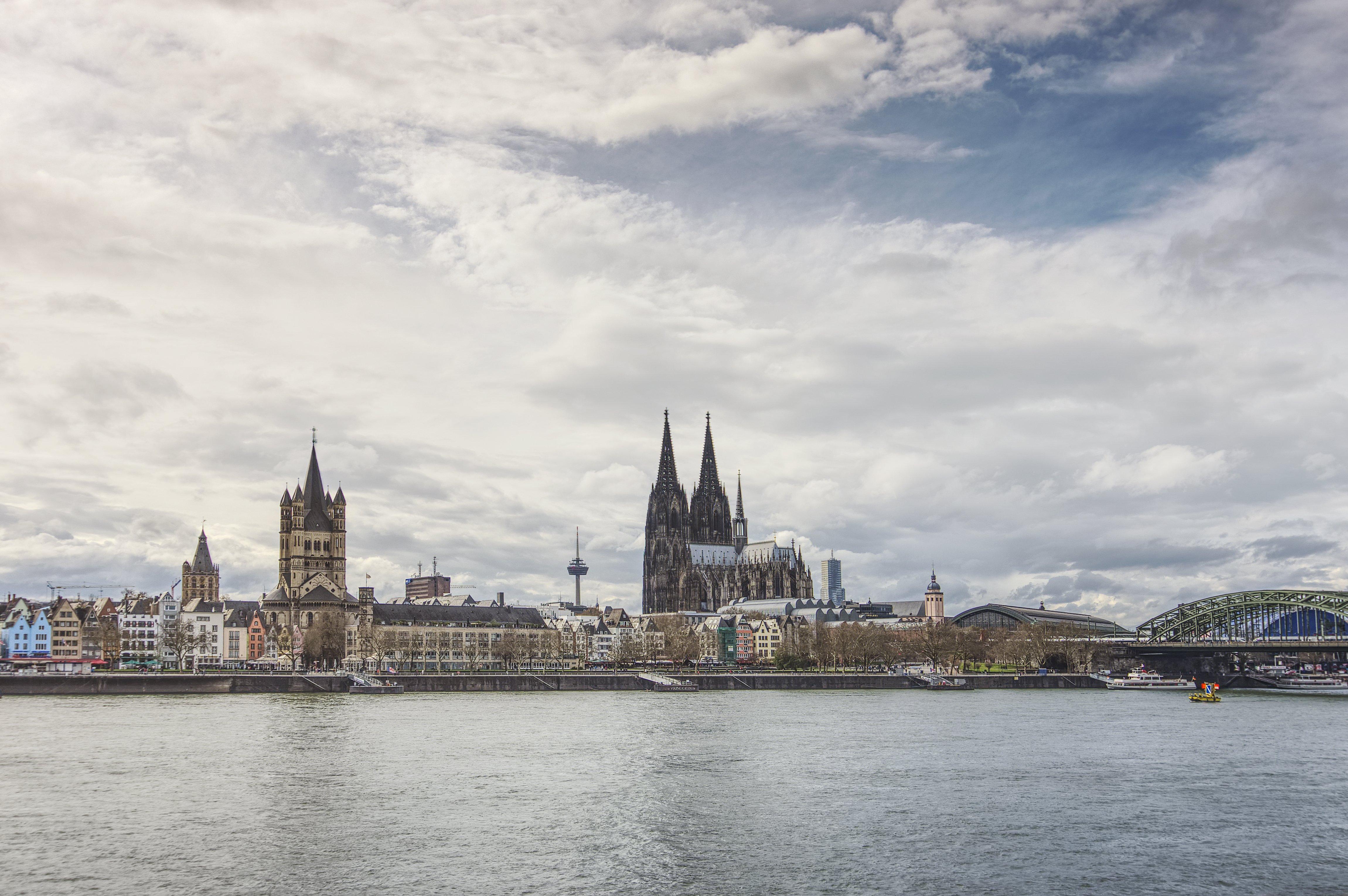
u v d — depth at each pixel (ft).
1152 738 607.37
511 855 317.22
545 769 471.21
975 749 548.72
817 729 642.22
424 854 317.83
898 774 463.83
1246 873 304.30
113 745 536.42
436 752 523.70
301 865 304.91
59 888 282.56
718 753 527.40
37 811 372.99
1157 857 319.47
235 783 428.15
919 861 313.53
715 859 314.14
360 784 428.15
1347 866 311.47
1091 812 381.60
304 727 629.10
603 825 355.56
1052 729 654.12
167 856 312.71
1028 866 308.81
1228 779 455.22
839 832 348.38
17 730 601.62
